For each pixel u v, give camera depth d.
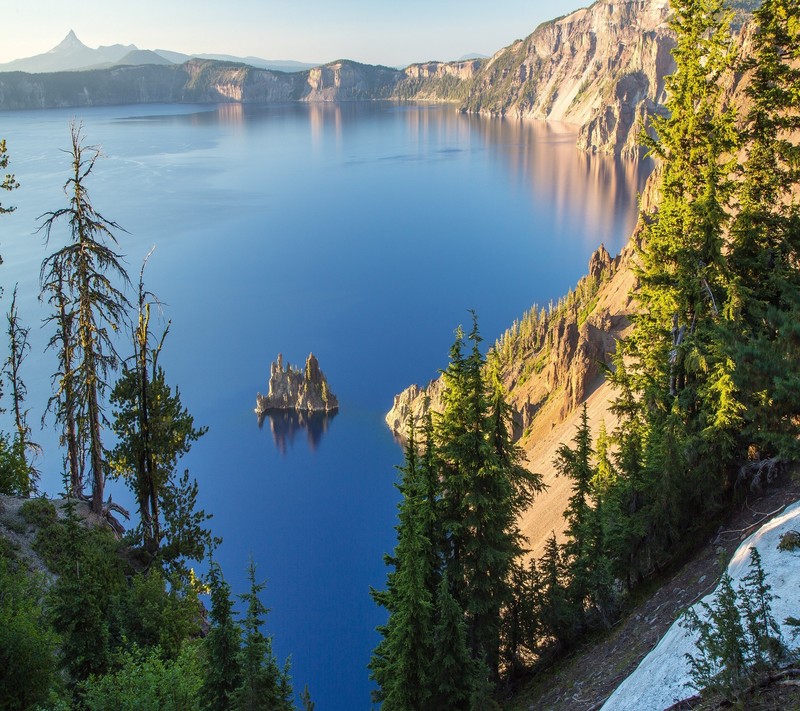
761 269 32.62
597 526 28.62
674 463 27.31
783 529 21.53
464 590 27.20
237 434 199.12
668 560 28.08
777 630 15.04
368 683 95.38
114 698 18.69
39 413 155.62
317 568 131.75
